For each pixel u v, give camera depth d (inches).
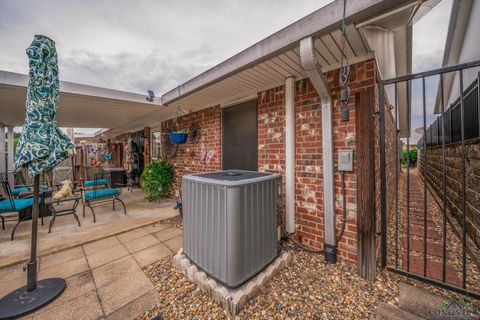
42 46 68.8
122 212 172.6
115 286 76.9
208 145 169.5
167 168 211.6
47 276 83.4
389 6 55.5
